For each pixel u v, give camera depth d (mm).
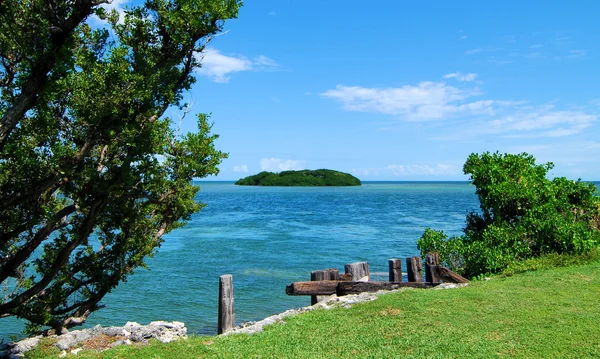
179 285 21594
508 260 15406
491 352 7691
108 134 9172
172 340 8930
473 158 20094
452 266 16562
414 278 13773
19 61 8836
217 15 10398
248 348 8289
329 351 8055
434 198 120375
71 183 10031
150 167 11102
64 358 8133
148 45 10844
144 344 8711
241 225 48719
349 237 38094
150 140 10391
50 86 8148
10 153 8703
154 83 10062
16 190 9133
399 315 9875
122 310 17594
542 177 19172
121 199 11125
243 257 28750
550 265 14609
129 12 10695
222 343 8633
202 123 12555
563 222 16219
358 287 12664
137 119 9789
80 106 9047
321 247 32531
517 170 18906
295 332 9109
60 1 8430
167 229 13430
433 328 8969
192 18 10117
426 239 17562
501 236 16328
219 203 94688
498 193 17672
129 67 9695
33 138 9719
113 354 8078
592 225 18203
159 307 18016
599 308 9820
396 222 50906
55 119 9438
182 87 11625
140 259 12812
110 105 8945
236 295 19703
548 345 7875
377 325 9320
